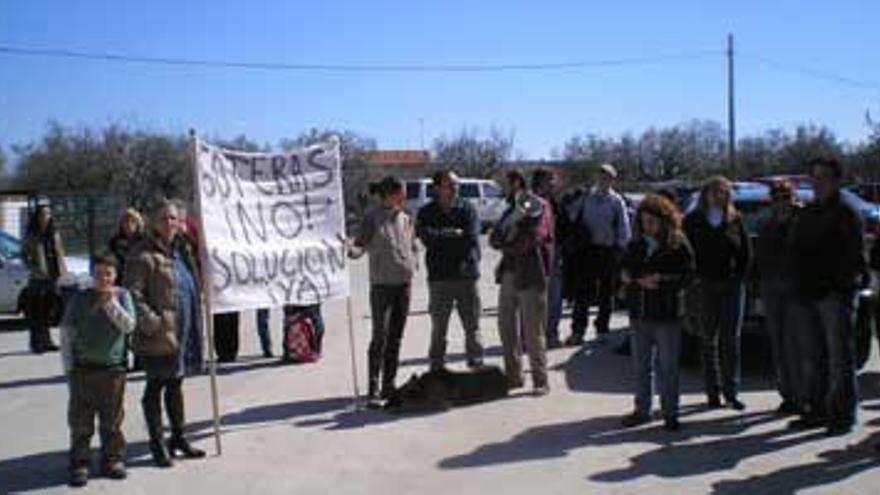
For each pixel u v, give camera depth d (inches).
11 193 876.0
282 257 330.0
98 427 295.1
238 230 321.1
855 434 307.3
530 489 263.7
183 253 372.8
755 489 259.4
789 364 323.0
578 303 470.6
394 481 273.6
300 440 315.6
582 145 2235.5
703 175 2048.5
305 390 388.5
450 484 269.6
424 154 2591.0
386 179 353.4
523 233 364.2
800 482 264.2
